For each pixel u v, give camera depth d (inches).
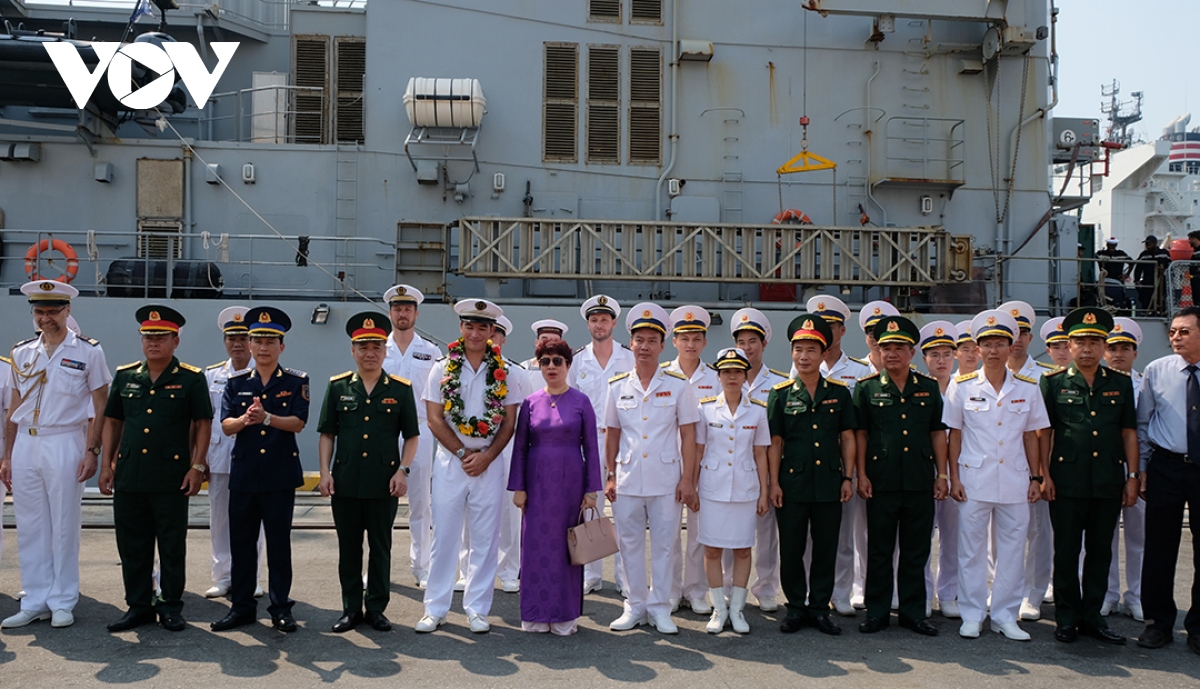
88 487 405.1
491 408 223.0
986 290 441.4
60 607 222.1
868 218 440.1
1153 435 226.5
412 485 270.7
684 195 446.0
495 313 228.5
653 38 447.8
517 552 277.7
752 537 229.3
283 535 221.8
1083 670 201.5
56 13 481.7
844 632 229.3
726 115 449.1
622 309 410.6
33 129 437.4
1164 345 423.5
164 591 221.8
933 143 459.2
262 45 492.7
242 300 393.7
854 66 455.8
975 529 228.5
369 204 432.5
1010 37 441.1
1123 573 313.7
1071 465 227.0
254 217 428.8
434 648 208.7
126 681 184.2
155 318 220.8
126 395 221.9
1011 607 227.9
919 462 229.0
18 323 381.7
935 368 270.7
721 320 405.1
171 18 480.7
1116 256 485.1
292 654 202.5
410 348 291.9
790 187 451.5
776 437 232.8
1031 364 285.0
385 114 433.4
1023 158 468.1
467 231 396.2
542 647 211.3
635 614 228.2
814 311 282.2
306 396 227.5
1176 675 199.3
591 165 442.6
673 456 230.1
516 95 439.8
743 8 451.2
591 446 225.3
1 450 236.5
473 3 438.3
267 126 451.5
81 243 420.2
